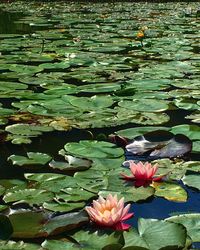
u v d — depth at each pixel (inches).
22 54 253.1
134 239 71.5
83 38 325.4
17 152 112.6
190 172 99.7
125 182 93.7
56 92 164.6
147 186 92.3
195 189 92.4
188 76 193.6
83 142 115.6
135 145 114.4
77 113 141.2
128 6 724.0
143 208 84.5
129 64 222.2
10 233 72.4
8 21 458.9
